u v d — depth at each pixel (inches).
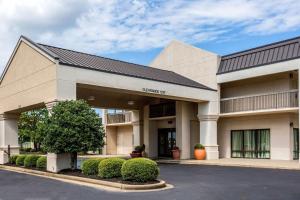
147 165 494.6
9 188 485.4
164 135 1185.4
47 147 627.2
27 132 1663.4
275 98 912.3
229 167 789.2
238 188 460.4
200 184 505.7
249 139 1013.8
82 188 477.7
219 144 1081.4
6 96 896.3
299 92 827.4
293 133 935.0
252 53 959.6
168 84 907.4
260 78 968.9
